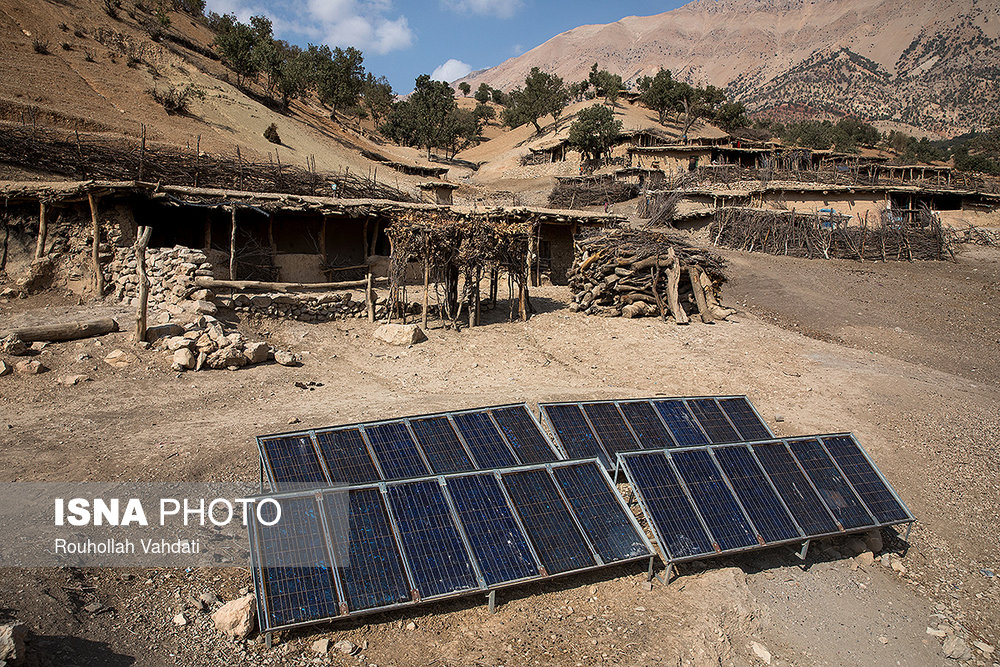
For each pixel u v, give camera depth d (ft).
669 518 29.40
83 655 19.97
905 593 31.78
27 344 45.88
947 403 52.16
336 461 29.91
